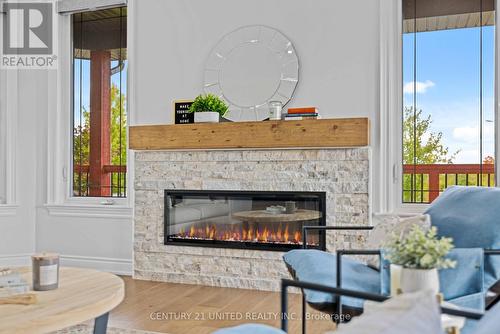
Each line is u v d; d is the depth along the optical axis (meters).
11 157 4.32
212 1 3.91
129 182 4.12
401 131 3.50
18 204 4.33
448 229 2.05
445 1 3.45
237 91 3.82
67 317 1.61
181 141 3.69
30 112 4.38
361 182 3.30
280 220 3.53
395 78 3.49
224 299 3.24
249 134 3.48
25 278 2.13
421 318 0.65
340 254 1.72
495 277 1.78
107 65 4.34
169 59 4.02
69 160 4.41
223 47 3.87
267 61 3.74
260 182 3.56
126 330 2.59
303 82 3.65
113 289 1.94
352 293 1.21
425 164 3.47
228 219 3.68
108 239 4.17
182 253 3.77
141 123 4.09
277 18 3.73
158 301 3.19
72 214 4.28
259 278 3.53
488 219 1.92
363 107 3.49
